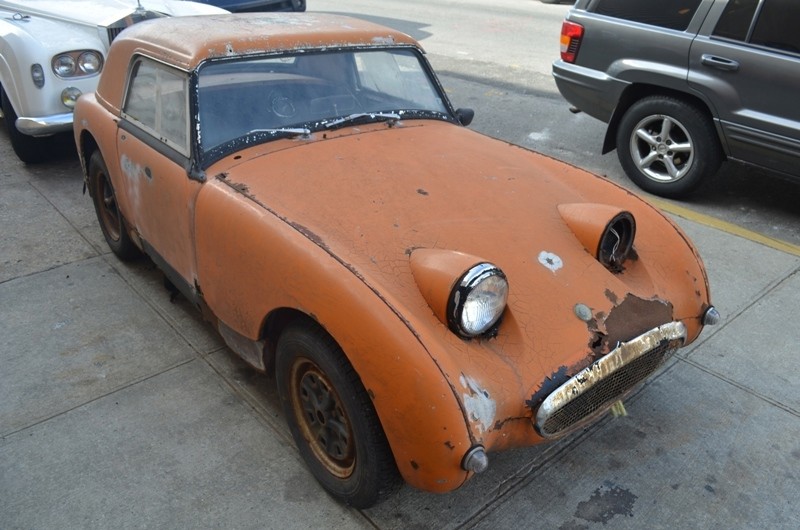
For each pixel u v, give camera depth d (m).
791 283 4.60
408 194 2.95
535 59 10.79
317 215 2.74
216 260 2.98
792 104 5.09
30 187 5.98
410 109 3.79
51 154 6.66
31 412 3.31
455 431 2.17
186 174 3.17
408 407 2.21
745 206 5.84
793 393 3.55
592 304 2.64
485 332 2.43
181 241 3.31
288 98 3.43
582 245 2.89
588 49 6.17
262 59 3.40
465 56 10.90
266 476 2.95
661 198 5.98
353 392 2.44
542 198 3.13
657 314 2.78
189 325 4.02
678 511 2.83
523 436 2.40
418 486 2.34
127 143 3.76
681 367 3.73
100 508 2.78
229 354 3.76
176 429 3.21
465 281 2.31
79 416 3.29
